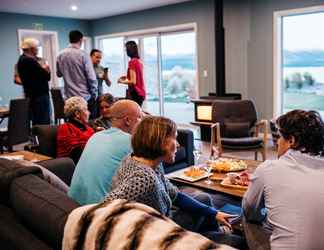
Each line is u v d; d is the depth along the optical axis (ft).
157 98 28.40
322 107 19.99
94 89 14.43
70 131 10.26
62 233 3.77
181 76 26.61
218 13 20.84
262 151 14.73
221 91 21.57
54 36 29.17
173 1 23.98
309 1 19.11
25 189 4.81
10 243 4.47
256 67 21.81
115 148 6.17
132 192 4.43
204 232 6.63
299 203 4.58
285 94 21.48
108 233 3.40
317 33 19.58
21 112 15.44
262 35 21.24
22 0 21.80
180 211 6.49
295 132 4.99
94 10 26.27
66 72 13.96
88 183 6.01
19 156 10.33
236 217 6.61
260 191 5.22
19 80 16.34
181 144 13.78
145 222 3.35
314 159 4.83
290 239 4.56
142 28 27.53
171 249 2.97
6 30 26.32
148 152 4.87
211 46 23.58
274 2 20.44
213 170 9.80
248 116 16.05
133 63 15.58
